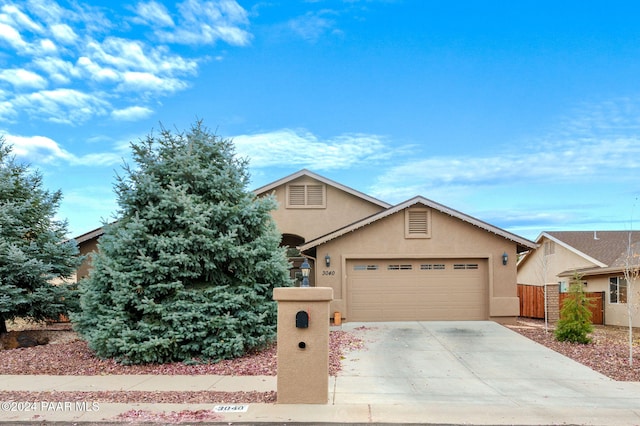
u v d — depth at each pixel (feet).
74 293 44.86
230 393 24.54
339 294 54.13
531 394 24.62
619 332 51.13
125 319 31.71
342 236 54.80
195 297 32.42
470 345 39.24
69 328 50.01
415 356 34.81
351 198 64.85
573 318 40.98
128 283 31.65
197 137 36.50
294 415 20.74
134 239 32.17
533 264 91.56
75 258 47.19
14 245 42.50
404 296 54.65
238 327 33.04
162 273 32.32
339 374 29.12
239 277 34.71
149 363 31.35
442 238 54.65
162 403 22.59
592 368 31.04
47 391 25.03
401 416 20.61
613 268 58.59
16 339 41.83
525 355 35.22
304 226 64.39
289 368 22.61
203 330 31.94
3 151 46.96
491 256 54.34
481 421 19.97
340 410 21.47
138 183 34.01
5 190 44.34
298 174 64.03
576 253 71.61
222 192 35.35
